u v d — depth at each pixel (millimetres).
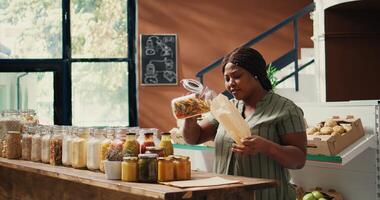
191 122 2680
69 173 2557
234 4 8531
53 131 3066
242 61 2512
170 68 8328
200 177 2289
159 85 8305
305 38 8719
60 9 8141
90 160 2658
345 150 3123
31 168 2887
